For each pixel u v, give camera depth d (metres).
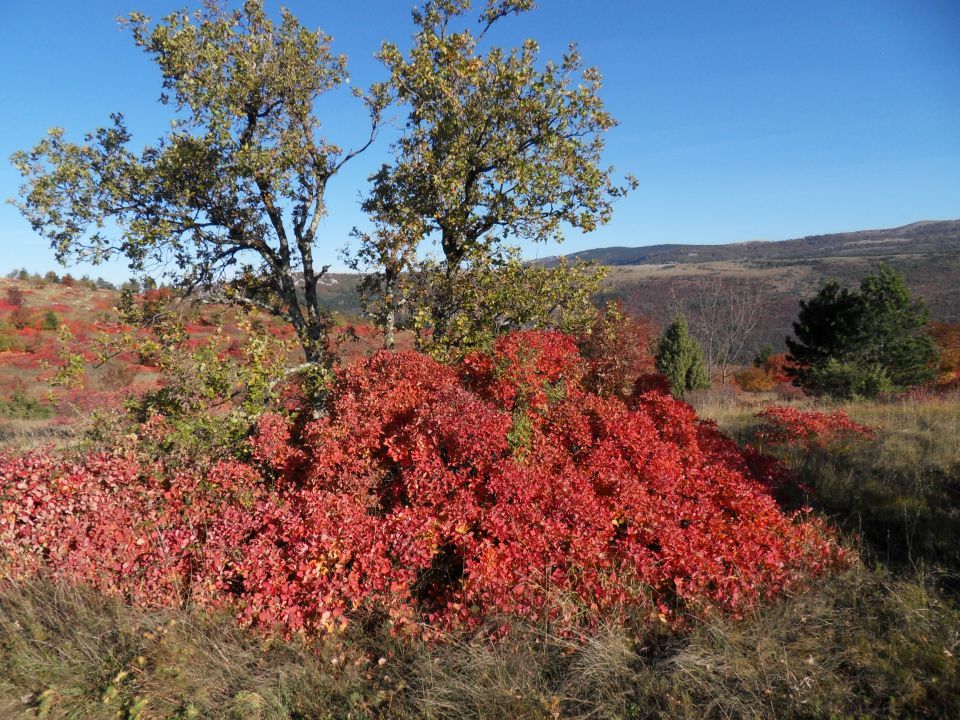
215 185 8.76
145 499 5.39
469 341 9.02
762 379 28.00
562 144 9.38
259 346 7.20
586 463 5.65
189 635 4.13
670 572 4.53
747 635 4.09
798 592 4.51
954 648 3.82
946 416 10.64
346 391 6.82
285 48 8.61
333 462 5.82
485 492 5.15
